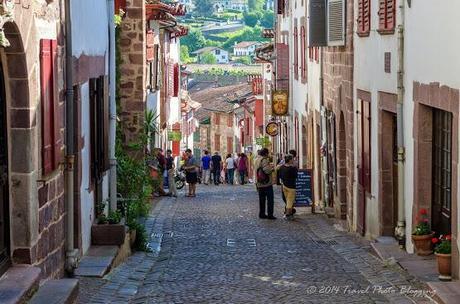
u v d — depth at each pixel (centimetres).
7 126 1111
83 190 1577
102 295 1345
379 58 1953
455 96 1355
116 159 1977
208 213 2875
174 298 1368
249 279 1557
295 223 2562
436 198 1598
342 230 2341
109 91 1944
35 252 1155
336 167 2622
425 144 1605
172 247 2041
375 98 2003
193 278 1572
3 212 1106
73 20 1448
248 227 2481
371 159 2061
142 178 2173
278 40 4828
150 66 3550
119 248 1673
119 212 1855
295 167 2661
